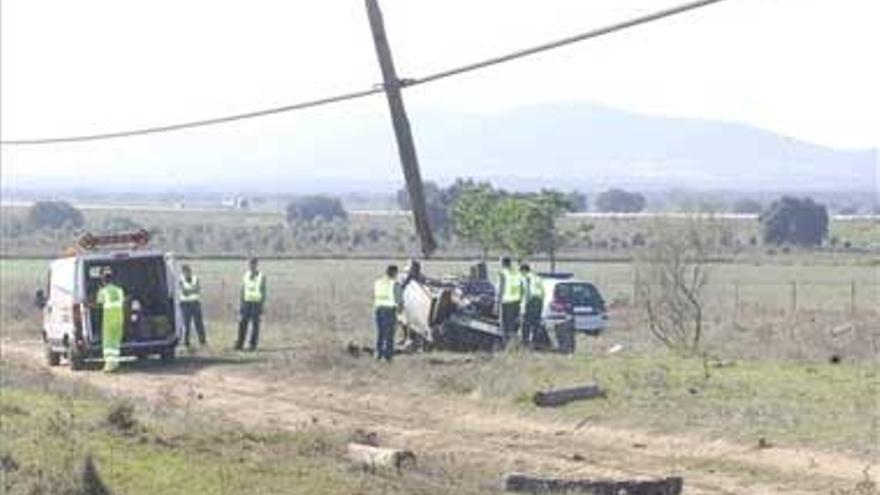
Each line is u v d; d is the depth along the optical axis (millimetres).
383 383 30156
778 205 106125
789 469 20844
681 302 37688
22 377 31609
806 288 68000
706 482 20531
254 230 142625
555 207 57000
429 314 35625
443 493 18703
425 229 14820
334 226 149500
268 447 21969
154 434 22594
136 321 35250
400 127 14664
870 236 50125
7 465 19141
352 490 18562
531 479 19281
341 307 52875
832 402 24938
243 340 38656
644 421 24375
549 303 42531
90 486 18078
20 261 97250
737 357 33438
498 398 27250
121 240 36344
